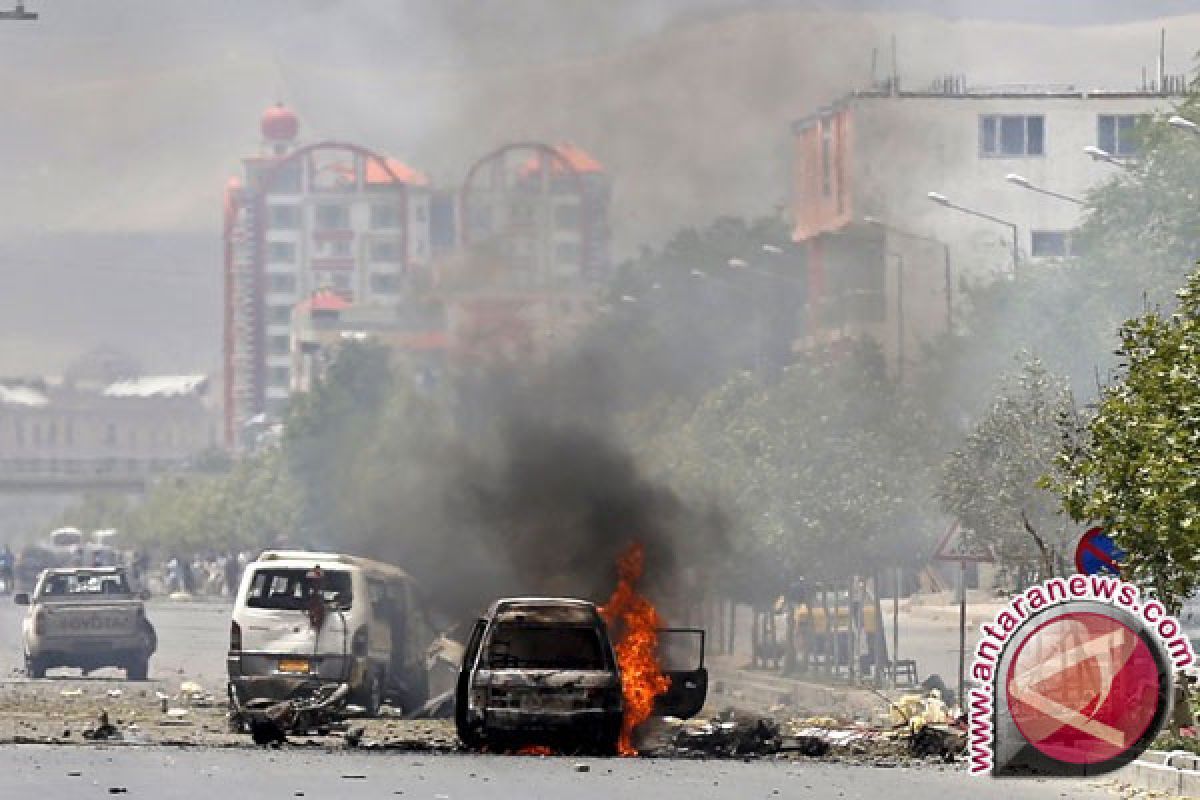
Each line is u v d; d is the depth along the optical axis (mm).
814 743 82062
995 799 62812
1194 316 72188
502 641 82938
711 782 67250
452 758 75750
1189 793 64250
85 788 61938
